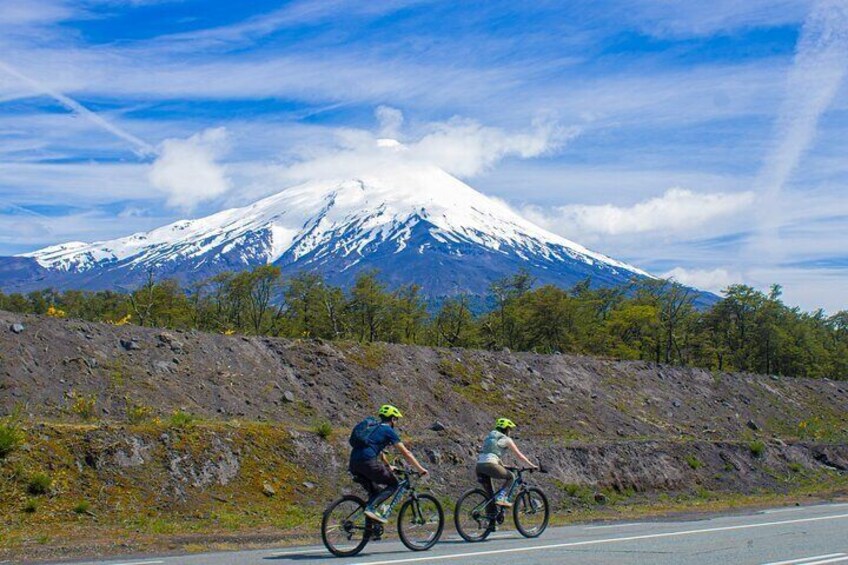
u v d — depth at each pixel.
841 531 15.12
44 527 15.29
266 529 16.69
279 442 21.25
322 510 19.42
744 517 19.02
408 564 10.85
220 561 11.41
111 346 24.88
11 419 17.84
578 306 60.78
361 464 11.96
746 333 67.56
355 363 30.58
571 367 39.38
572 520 19.34
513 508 14.27
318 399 27.47
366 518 11.99
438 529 12.87
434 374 32.91
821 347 71.75
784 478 32.56
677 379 43.66
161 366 25.05
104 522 16.09
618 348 59.78
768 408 45.16
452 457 23.81
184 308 52.28
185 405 23.67
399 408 29.12
